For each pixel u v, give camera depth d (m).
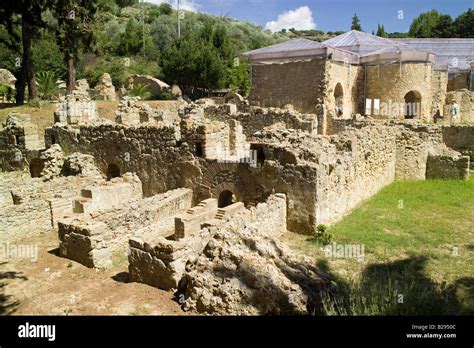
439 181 19.81
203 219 12.36
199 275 7.77
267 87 31.75
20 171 21.16
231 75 50.22
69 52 34.94
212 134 15.44
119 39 65.31
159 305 7.97
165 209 13.97
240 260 7.73
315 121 23.44
